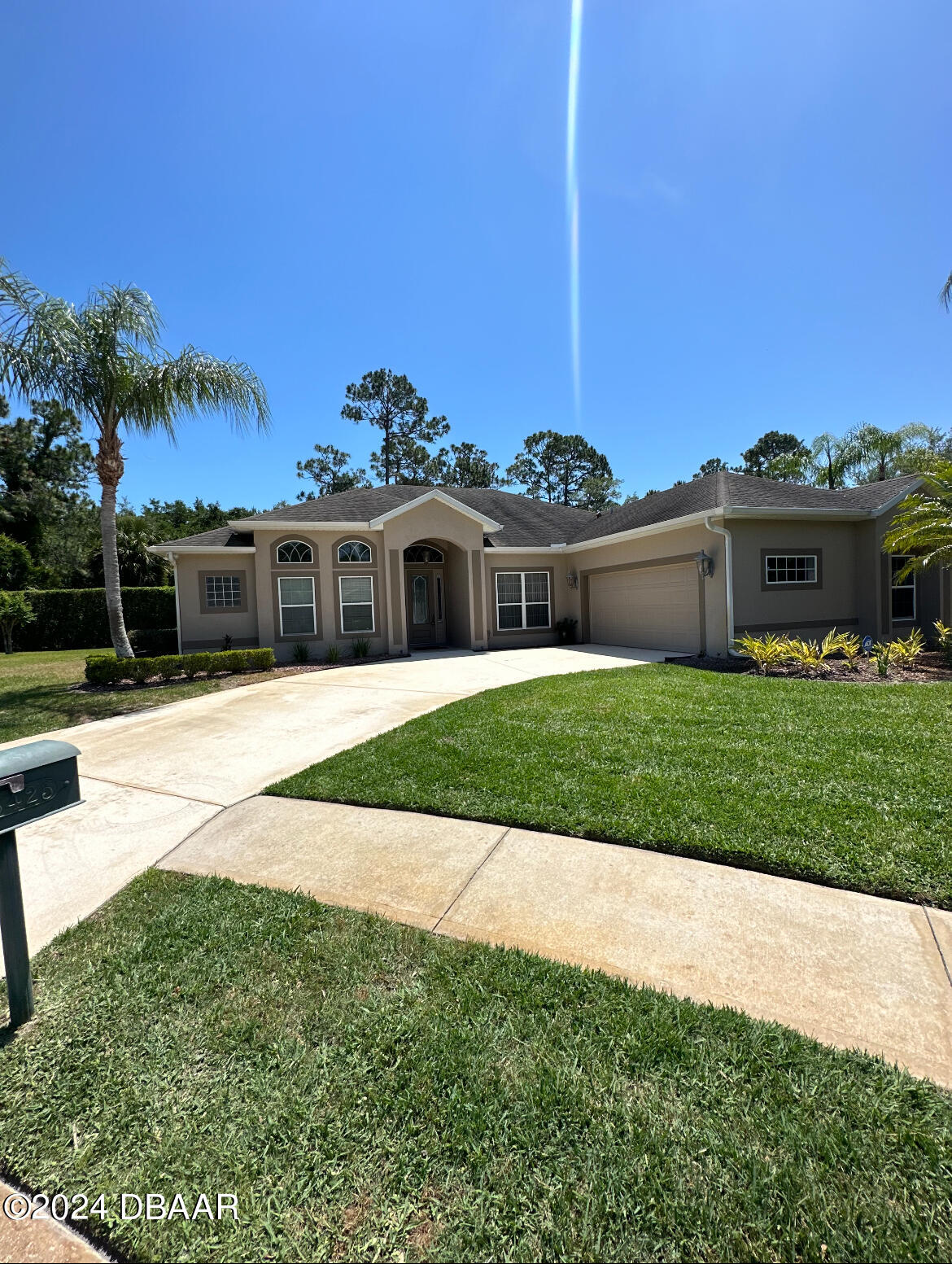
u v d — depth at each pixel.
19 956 2.66
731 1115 2.05
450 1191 1.83
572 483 51.50
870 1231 1.67
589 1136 1.98
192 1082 2.30
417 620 20.08
